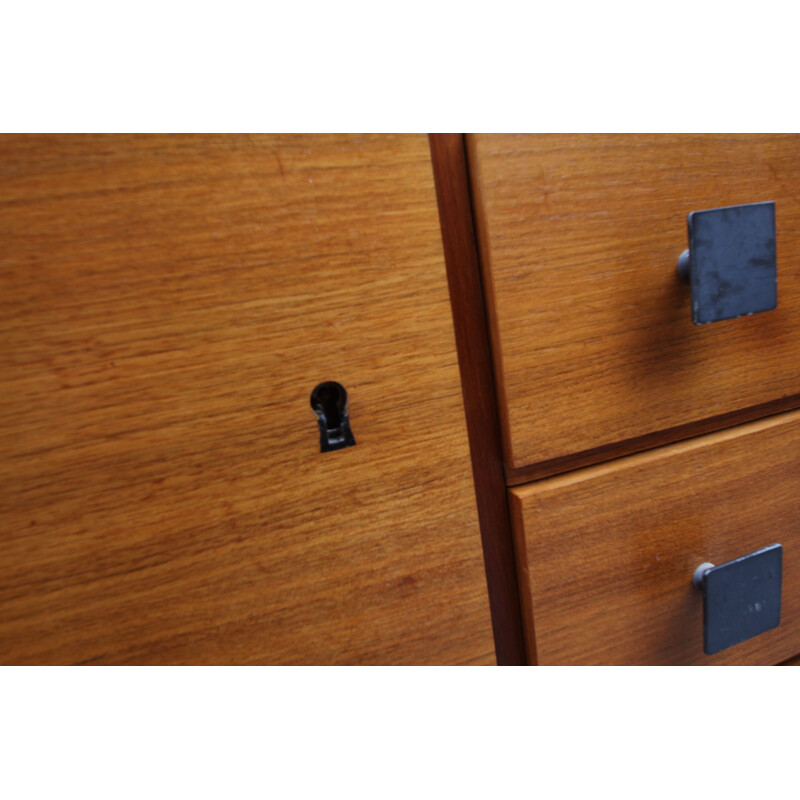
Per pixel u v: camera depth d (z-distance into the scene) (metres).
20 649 0.26
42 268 0.24
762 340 0.34
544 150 0.29
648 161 0.30
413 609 0.31
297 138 0.26
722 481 0.35
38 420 0.25
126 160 0.24
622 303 0.31
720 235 0.29
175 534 0.27
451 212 0.29
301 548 0.29
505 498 0.32
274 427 0.27
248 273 0.26
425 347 0.29
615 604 0.34
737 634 0.33
